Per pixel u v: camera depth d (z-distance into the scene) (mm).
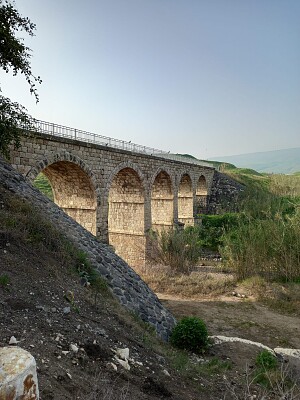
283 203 41281
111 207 32219
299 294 20203
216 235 36906
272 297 20500
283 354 11789
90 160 22734
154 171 33250
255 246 24344
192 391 7246
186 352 10836
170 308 18547
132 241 31328
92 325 8094
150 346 8992
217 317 17312
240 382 8930
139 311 11672
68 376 5293
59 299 8578
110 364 6484
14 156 17062
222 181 60719
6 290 7617
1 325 6141
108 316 9398
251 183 65188
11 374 2896
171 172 38094
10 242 9969
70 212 24250
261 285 22516
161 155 38906
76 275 10852
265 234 24500
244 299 20719
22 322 6578
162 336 11461
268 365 10148
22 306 7234
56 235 11828
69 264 11055
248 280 23469
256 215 40594
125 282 12641
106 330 8242
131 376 6496
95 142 23562
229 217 40906
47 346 6043
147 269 27406
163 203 39625
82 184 23344
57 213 14258
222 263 27938
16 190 13523
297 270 22906
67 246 11781
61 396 4656
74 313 8242
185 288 22203
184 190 47875
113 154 25469
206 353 11250
